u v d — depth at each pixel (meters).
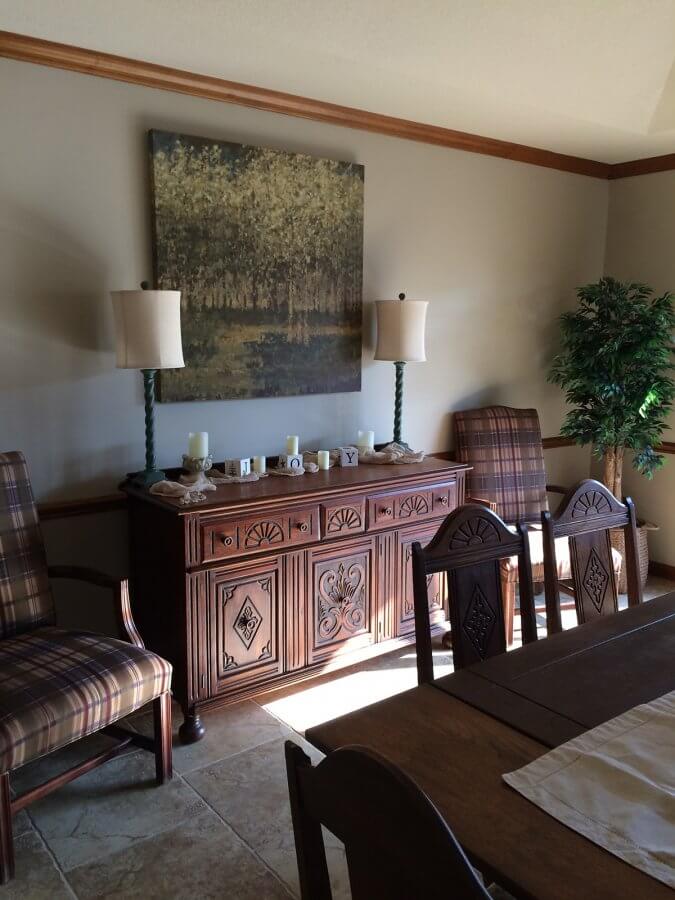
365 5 2.39
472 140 3.64
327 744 1.23
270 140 3.04
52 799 2.19
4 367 2.55
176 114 2.79
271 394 3.14
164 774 2.26
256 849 1.99
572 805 1.06
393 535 3.01
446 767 1.16
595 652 1.59
